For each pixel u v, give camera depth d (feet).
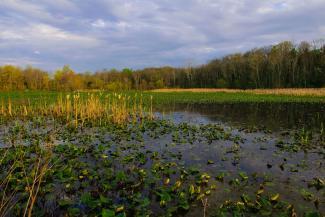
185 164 33.09
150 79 316.60
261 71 245.04
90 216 21.03
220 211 21.34
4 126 60.54
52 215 21.39
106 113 75.10
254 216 21.02
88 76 265.13
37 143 41.91
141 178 27.89
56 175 28.17
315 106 100.89
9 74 245.24
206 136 48.55
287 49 241.55
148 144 43.29
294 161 33.91
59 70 249.14
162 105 115.75
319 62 214.07
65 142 44.60
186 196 24.22
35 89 247.91
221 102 128.88
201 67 320.91
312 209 21.89
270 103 117.91
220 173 28.63
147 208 22.30
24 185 25.86
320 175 29.12
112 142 44.60
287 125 61.36
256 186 26.43
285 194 24.63
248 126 60.49
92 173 29.43
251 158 35.32
